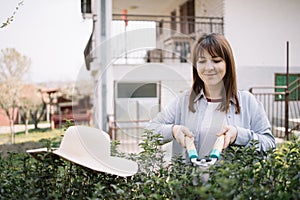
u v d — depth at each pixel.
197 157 1.82
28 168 2.00
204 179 1.64
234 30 9.30
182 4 12.34
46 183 1.90
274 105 9.02
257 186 1.53
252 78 9.27
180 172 1.79
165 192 1.63
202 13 10.88
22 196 1.77
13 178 2.03
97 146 1.92
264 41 9.42
